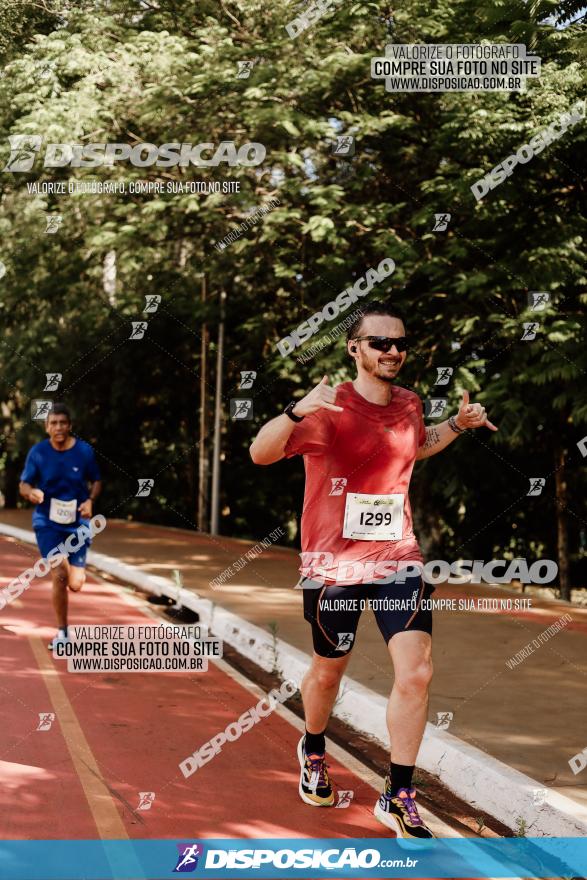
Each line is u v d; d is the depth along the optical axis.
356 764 4.92
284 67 10.80
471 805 4.39
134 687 6.50
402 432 4.01
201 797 4.36
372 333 3.99
